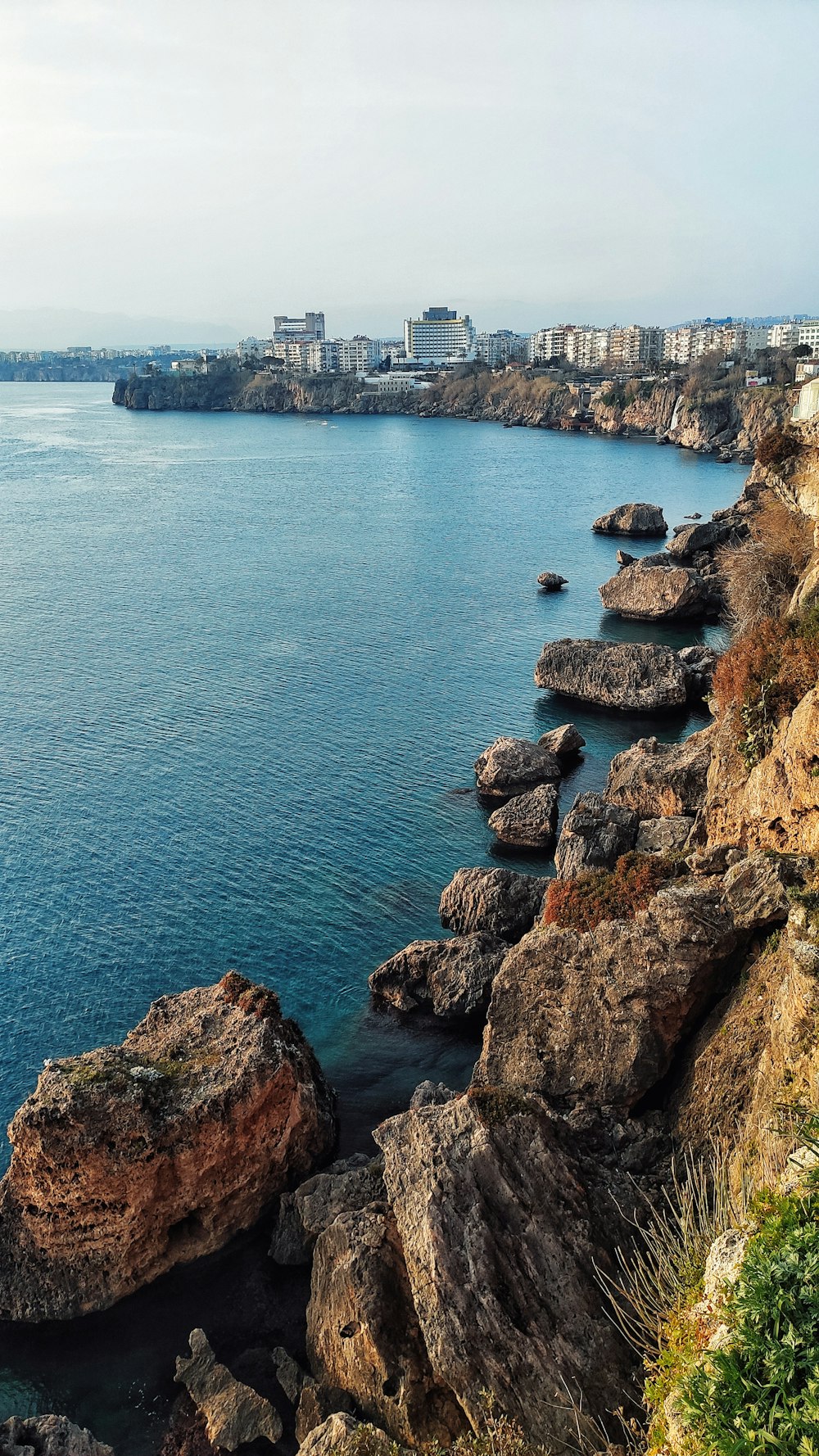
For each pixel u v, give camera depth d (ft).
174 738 236.02
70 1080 99.14
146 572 413.80
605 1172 86.28
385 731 244.01
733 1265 43.55
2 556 442.09
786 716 125.29
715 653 283.59
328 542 478.59
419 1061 132.57
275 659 297.94
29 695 262.88
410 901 169.37
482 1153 82.38
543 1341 71.82
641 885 112.98
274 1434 81.35
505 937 154.30
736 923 98.43
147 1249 99.86
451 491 643.45
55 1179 95.61
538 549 459.32
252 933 159.84
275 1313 95.45
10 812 196.95
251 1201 106.01
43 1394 89.81
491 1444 62.23
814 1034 71.36
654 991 98.63
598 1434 65.98
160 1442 83.87
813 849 106.01
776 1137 63.67
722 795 137.08
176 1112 99.50
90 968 150.30
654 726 251.80
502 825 190.49
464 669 293.02
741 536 392.68
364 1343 79.00
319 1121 114.32
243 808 201.05
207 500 607.37
